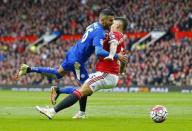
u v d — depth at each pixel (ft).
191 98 178.29
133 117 86.12
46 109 76.84
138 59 270.26
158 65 263.70
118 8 310.45
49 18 314.35
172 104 137.08
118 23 79.46
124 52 79.15
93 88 77.20
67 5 318.04
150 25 291.99
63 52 290.56
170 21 290.56
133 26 293.64
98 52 76.02
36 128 63.36
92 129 62.64
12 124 69.00
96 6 314.96
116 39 75.82
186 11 291.99
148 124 70.23
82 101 81.56
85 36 80.74
